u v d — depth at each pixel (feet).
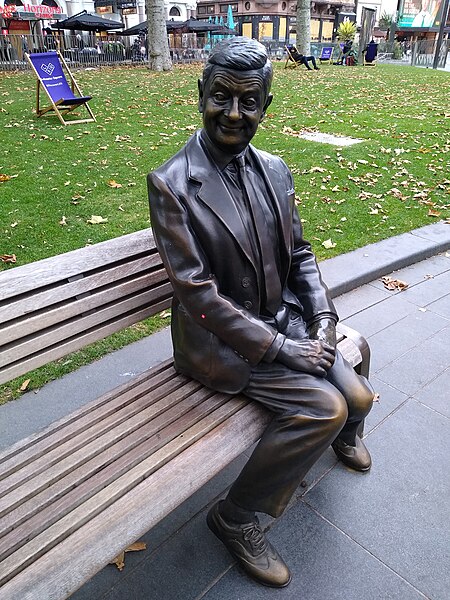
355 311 12.01
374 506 6.96
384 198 18.56
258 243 5.69
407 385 9.45
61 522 4.50
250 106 5.08
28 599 4.00
